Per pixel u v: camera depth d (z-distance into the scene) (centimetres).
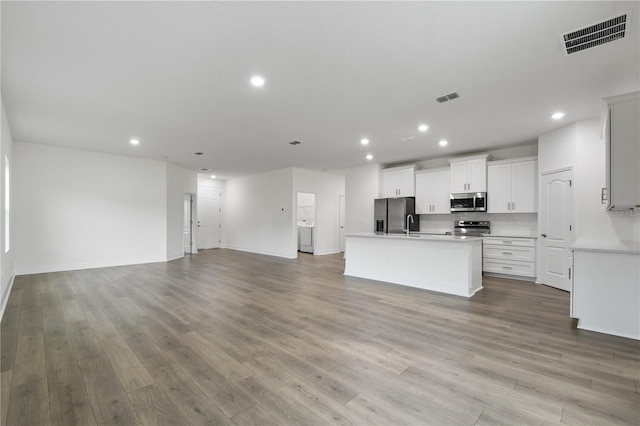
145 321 314
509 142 542
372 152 627
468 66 277
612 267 282
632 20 210
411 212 688
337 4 196
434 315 334
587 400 178
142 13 204
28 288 452
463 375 206
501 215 594
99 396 182
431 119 420
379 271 516
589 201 420
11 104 361
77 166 600
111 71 284
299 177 834
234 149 599
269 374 208
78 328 294
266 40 237
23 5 194
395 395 183
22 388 191
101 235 632
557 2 195
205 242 1035
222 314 337
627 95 288
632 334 271
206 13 204
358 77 298
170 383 197
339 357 234
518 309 356
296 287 468
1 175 298
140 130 469
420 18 210
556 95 339
